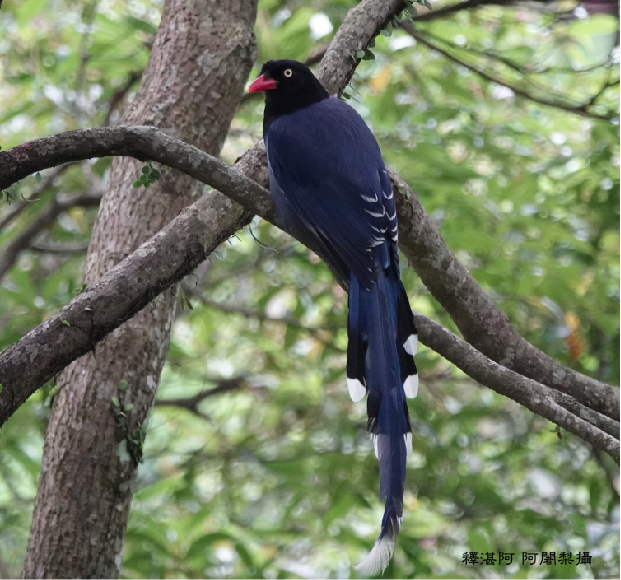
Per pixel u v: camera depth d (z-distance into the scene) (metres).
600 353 11.99
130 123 8.81
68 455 7.91
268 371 14.29
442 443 12.50
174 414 14.57
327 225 7.50
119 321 6.46
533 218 11.11
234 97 9.09
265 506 13.13
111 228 8.45
